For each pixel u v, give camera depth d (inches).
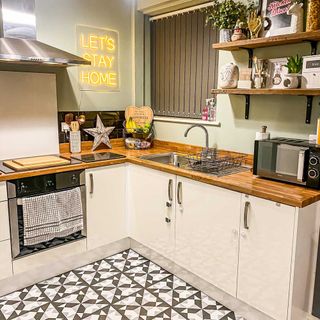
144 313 89.0
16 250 95.7
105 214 115.6
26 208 94.4
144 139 139.1
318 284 80.2
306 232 74.8
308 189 78.3
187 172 94.7
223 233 87.6
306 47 89.6
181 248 101.2
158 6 130.6
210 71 120.0
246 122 107.7
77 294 97.3
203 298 95.7
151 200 110.0
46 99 119.1
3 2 98.0
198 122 123.4
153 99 147.8
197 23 122.6
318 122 81.5
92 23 128.6
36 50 96.3
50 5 117.1
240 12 98.3
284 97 96.4
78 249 110.3
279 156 83.4
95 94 133.4
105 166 112.5
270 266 77.8
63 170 101.8
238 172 95.2
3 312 89.1
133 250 124.8
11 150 113.3
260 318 83.6
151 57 145.7
